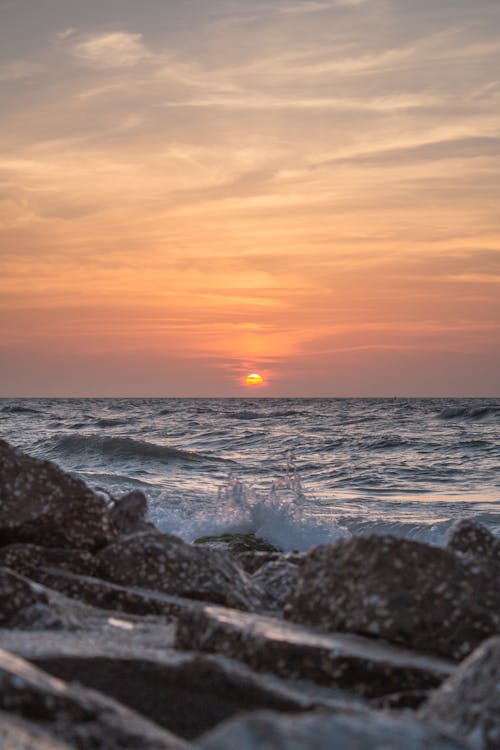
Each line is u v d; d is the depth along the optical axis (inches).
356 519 516.7
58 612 183.8
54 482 252.8
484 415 2110.0
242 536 442.3
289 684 150.6
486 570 173.8
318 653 152.2
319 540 456.1
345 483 812.6
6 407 3550.7
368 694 147.6
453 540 235.1
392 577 171.9
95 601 216.4
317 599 178.1
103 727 105.3
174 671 138.2
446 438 1390.3
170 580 229.1
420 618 164.9
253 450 1238.9
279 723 91.4
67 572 230.8
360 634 169.3
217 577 230.7
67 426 1831.9
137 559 233.9
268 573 259.1
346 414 2679.6
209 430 1718.8
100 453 995.3
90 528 251.9
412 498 693.3
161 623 198.4
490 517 569.0
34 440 1259.8
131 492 300.8
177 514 500.1
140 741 103.7
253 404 4916.3
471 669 120.5
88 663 142.3
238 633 160.4
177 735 121.3
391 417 2315.5
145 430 1707.7
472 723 113.0
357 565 177.2
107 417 2434.8
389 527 497.7
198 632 164.7
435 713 118.9
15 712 105.5
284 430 1724.9
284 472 892.0
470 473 891.4
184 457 994.1
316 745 88.7
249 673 148.0
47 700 106.7
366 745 89.9
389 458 1075.3
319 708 126.8
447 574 171.8
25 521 243.9
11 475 251.0
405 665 146.9
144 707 128.4
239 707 129.0
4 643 155.9
